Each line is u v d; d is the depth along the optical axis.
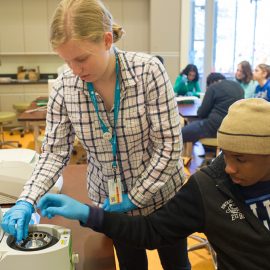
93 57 1.00
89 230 1.32
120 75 1.14
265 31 6.39
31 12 6.38
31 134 6.13
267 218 0.94
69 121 1.23
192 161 4.54
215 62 6.62
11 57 6.77
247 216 0.94
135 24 6.49
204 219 0.98
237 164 0.89
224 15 6.41
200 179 1.00
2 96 6.34
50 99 1.22
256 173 0.88
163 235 1.02
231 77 6.63
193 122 3.99
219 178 0.99
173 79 6.36
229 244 0.97
